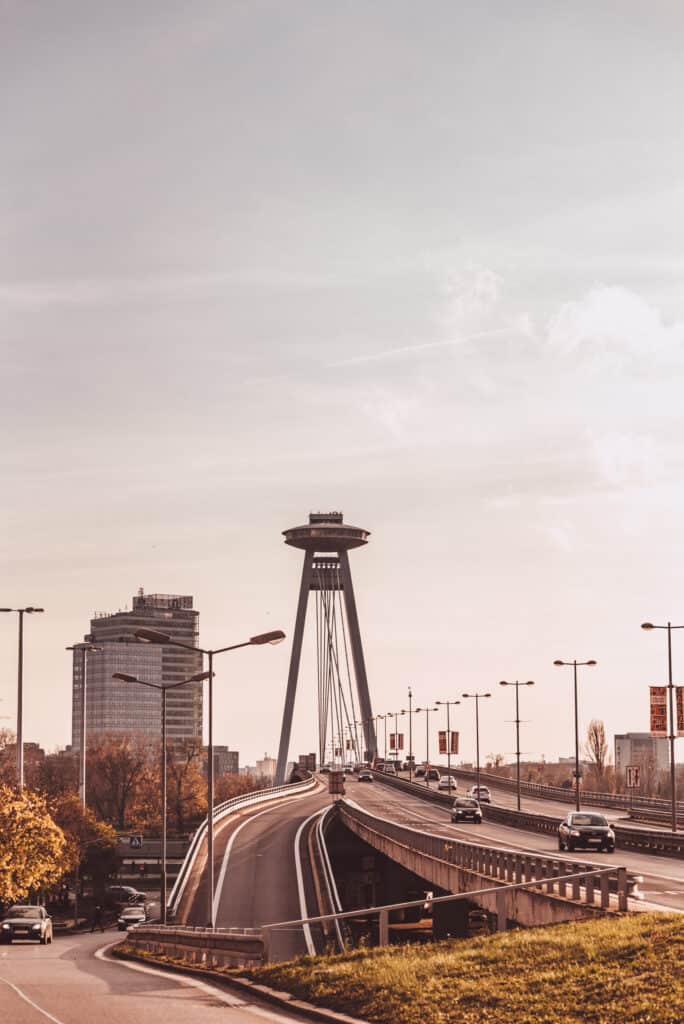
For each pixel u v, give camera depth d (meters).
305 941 59.22
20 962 48.44
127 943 61.66
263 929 40.66
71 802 132.12
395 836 83.12
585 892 39.41
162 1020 26.31
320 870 88.19
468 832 100.88
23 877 90.25
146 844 194.88
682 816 120.12
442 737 194.50
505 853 50.47
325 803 153.50
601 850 74.62
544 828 100.31
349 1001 28.38
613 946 29.00
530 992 26.33
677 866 64.62
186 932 49.31
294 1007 28.91
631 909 35.84
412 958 33.34
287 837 107.69
